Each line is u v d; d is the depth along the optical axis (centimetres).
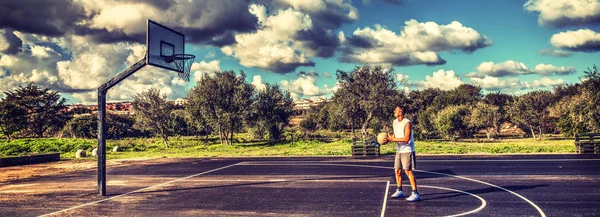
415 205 815
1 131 4644
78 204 923
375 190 1002
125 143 3591
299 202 882
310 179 1233
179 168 1652
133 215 796
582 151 1742
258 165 1688
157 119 3562
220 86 3606
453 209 773
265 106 3922
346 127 5300
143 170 1612
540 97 3722
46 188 1195
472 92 7200
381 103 3284
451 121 3831
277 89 4047
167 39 1151
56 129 5772
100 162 1033
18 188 1218
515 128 4734
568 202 811
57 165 1945
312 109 5891
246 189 1080
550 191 927
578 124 2964
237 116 3600
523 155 1742
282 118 4159
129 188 1145
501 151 1952
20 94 5625
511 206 788
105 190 1041
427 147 2402
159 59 1112
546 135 4059
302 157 2020
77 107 8675
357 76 3391
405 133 850
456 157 1748
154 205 890
